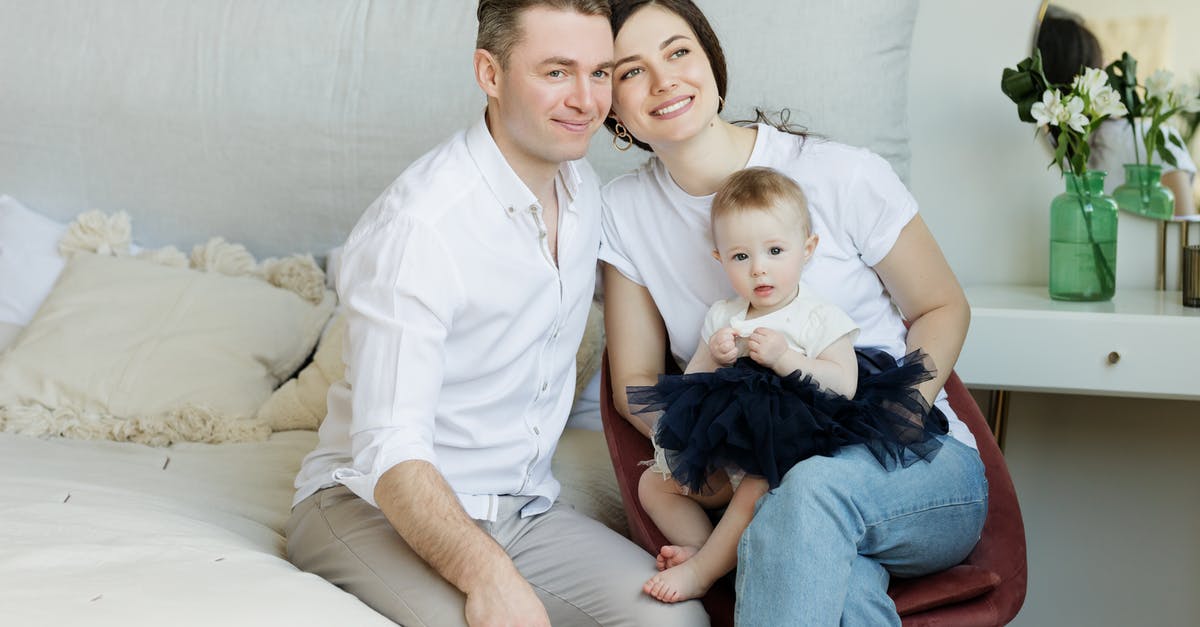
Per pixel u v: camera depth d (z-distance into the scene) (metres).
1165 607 2.80
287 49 2.88
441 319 1.70
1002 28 2.74
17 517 1.69
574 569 1.78
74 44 3.01
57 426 2.46
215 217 2.96
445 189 1.74
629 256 2.02
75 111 3.00
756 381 1.75
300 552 1.80
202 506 2.01
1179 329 2.35
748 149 1.98
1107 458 2.79
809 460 1.66
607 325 2.05
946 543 1.71
